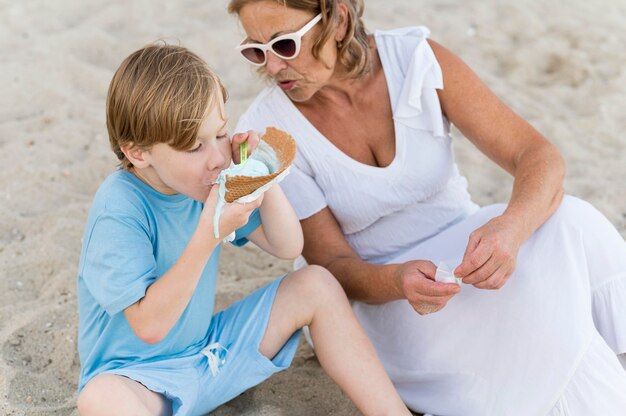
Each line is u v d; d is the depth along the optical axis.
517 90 4.84
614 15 5.78
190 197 2.25
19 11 5.60
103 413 2.12
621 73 4.96
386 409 2.36
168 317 2.15
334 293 2.48
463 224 2.66
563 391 2.25
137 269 2.19
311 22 2.39
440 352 2.48
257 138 2.29
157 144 2.16
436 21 5.62
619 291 2.39
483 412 2.39
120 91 2.17
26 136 4.24
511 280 2.37
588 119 4.52
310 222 2.69
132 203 2.27
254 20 2.41
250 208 2.11
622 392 2.24
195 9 5.66
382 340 2.66
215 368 2.37
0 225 3.55
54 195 3.81
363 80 2.62
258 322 2.46
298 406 2.56
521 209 2.40
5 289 3.17
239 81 4.85
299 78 2.48
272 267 3.42
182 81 2.13
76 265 3.30
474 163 4.19
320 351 2.45
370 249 2.80
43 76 4.78
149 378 2.24
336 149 2.62
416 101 2.57
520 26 5.59
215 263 2.45
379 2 5.88
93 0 5.75
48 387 2.66
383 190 2.65
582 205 2.46
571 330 2.26
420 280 2.32
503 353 2.35
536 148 2.58
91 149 4.16
